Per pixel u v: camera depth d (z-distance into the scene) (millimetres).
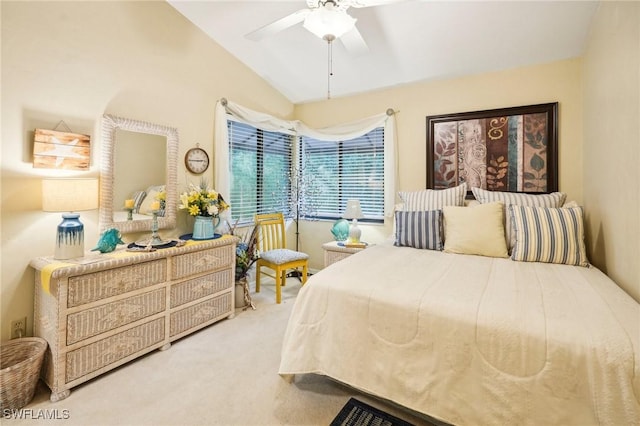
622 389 1021
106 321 1910
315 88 3859
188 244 2434
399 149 3615
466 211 2543
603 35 2066
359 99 3871
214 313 2631
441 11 2443
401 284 1652
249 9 2697
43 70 1991
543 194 2838
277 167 4184
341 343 1604
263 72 3643
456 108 3291
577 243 2115
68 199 1911
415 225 2691
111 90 2342
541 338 1166
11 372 1581
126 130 2432
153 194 2623
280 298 3191
